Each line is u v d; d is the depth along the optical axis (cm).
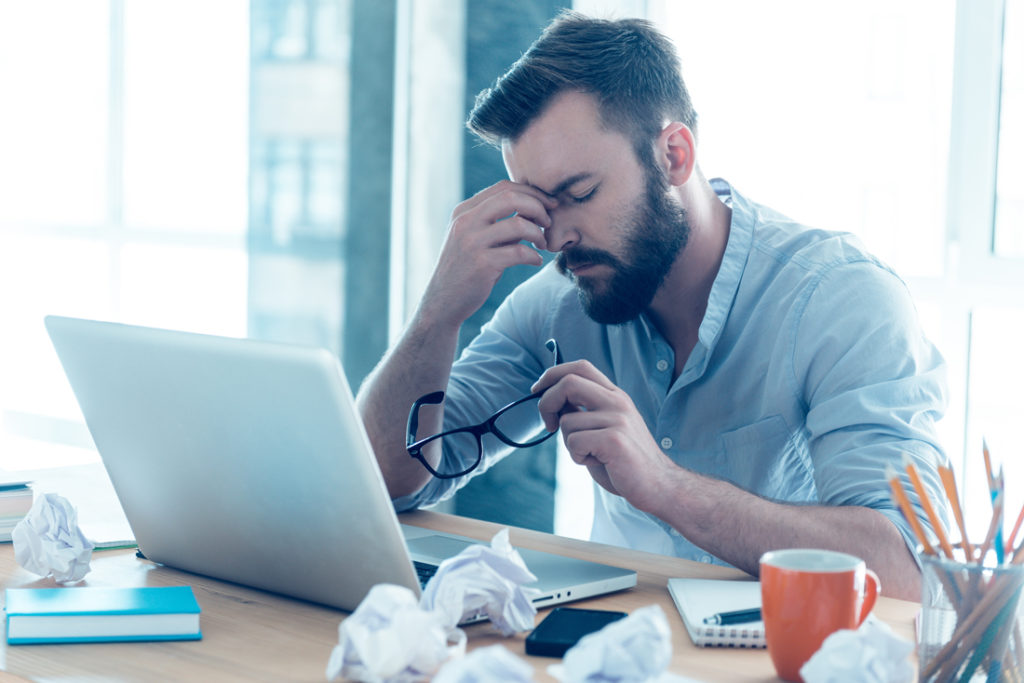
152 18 349
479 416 162
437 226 271
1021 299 230
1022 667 74
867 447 123
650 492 111
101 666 82
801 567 82
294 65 285
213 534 101
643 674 62
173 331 90
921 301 243
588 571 106
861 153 244
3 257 387
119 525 123
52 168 376
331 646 87
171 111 347
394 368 149
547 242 142
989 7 230
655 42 142
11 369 383
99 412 102
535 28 254
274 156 289
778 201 251
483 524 136
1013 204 233
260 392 85
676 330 156
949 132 237
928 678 75
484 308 252
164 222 351
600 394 114
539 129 137
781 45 248
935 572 75
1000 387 236
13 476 124
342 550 90
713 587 102
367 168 276
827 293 142
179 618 88
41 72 376
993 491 79
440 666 72
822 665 69
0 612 95
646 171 139
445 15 265
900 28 238
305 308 286
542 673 80
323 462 85
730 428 150
